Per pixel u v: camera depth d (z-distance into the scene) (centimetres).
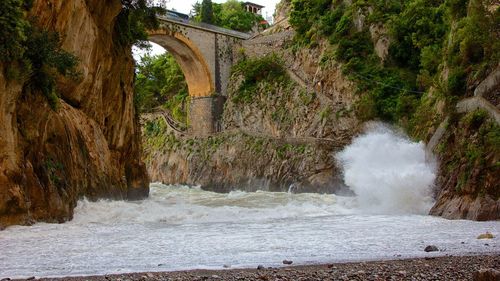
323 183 5272
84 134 2811
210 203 3192
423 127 3538
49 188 2077
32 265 1174
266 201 3291
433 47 4700
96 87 3173
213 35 7462
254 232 1758
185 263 1195
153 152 7988
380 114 5291
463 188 2266
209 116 7369
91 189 2747
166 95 9144
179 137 7600
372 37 5891
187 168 7156
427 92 4069
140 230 1808
